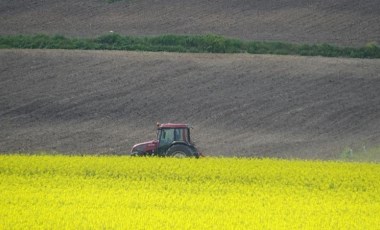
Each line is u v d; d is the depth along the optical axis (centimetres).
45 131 17550
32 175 12238
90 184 11519
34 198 10425
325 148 16725
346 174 12419
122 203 10156
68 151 16412
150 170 12444
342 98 19462
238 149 16700
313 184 11819
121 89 19925
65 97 19462
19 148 16525
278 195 10944
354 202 10681
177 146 13912
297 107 19012
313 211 9894
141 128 17850
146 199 10400
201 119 18425
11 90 19788
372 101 19300
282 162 13450
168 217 9362
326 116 18538
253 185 11650
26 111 18688
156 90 19888
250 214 9650
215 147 16812
